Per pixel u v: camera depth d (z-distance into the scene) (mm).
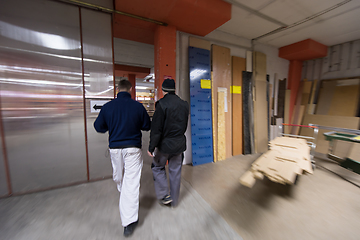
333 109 3689
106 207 1595
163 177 1538
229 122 3246
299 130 4199
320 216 1527
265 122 3721
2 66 1669
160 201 1599
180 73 2717
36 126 1845
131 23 2387
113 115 1258
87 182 2115
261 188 2033
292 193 1930
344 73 3676
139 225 1344
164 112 1329
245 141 3408
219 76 3062
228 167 2727
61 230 1294
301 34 3242
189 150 2879
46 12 1807
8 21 1668
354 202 1762
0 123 1697
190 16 2219
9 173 1764
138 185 1308
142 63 6277
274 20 2705
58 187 1976
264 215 1526
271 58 3906
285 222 1437
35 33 1777
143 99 13344
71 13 1922
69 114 1993
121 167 1301
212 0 2102
